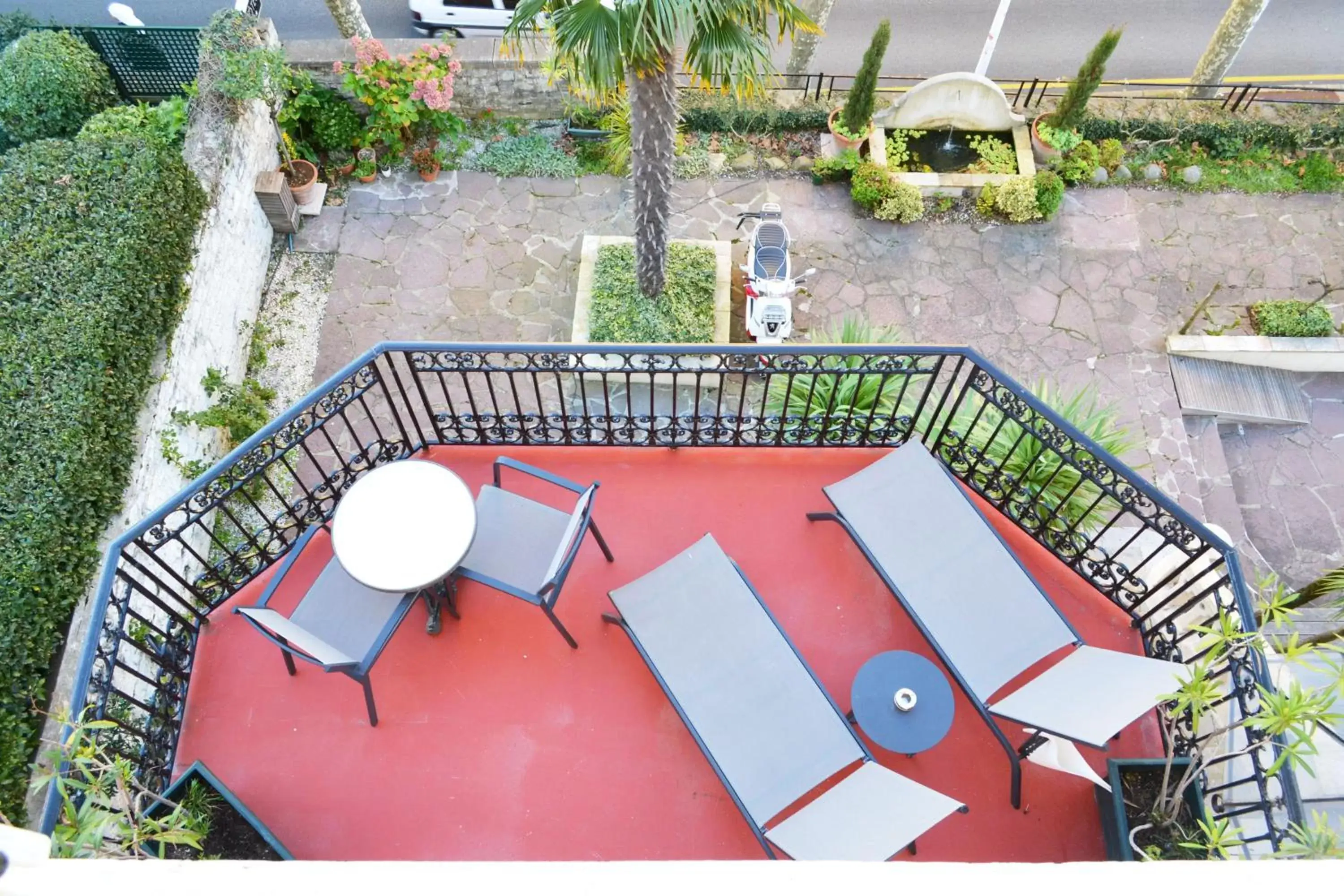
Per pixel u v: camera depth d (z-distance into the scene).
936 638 4.46
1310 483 9.06
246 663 4.69
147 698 6.36
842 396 6.96
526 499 4.89
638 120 7.01
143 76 10.27
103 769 3.28
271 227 9.62
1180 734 4.22
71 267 7.18
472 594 4.86
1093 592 4.94
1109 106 10.46
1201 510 8.77
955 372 4.75
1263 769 3.65
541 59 9.95
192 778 4.15
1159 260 9.84
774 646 4.41
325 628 4.48
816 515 5.11
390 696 4.60
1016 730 4.49
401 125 9.73
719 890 1.67
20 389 6.66
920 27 11.38
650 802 4.33
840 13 11.53
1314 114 10.38
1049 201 9.80
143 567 4.33
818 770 4.11
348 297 9.45
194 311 8.01
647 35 5.65
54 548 6.18
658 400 8.82
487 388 8.86
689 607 4.55
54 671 6.17
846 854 3.44
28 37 9.42
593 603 4.88
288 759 4.44
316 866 1.71
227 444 8.53
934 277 9.72
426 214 9.92
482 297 9.45
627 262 9.25
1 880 1.63
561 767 4.43
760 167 10.34
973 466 5.21
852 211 10.09
